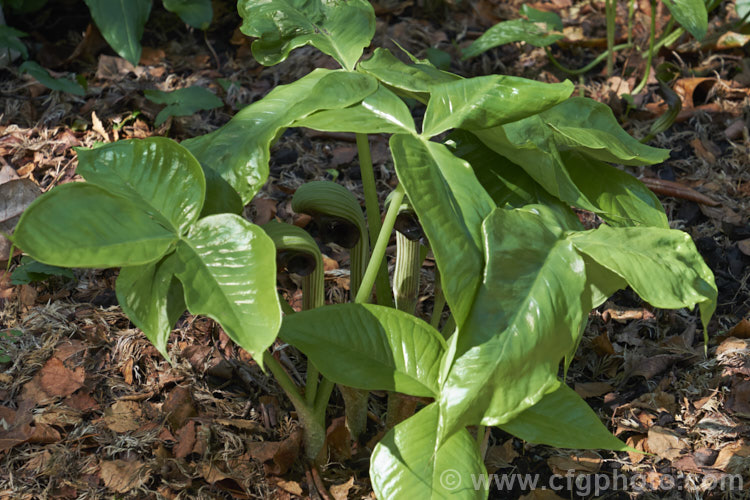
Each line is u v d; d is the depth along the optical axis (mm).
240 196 1888
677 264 1868
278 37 2006
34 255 1769
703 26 2666
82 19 3420
